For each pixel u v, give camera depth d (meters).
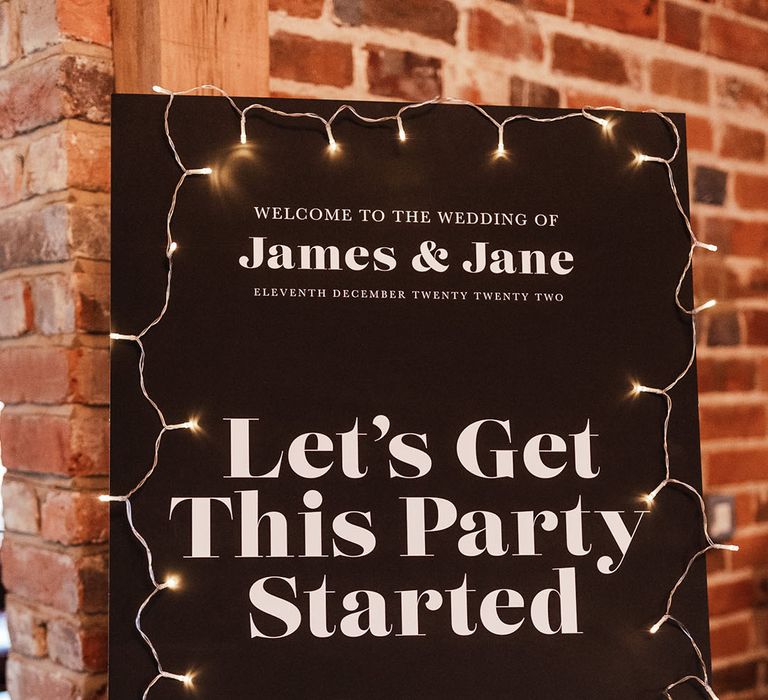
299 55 1.23
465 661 0.97
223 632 0.94
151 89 1.11
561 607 0.99
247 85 1.16
